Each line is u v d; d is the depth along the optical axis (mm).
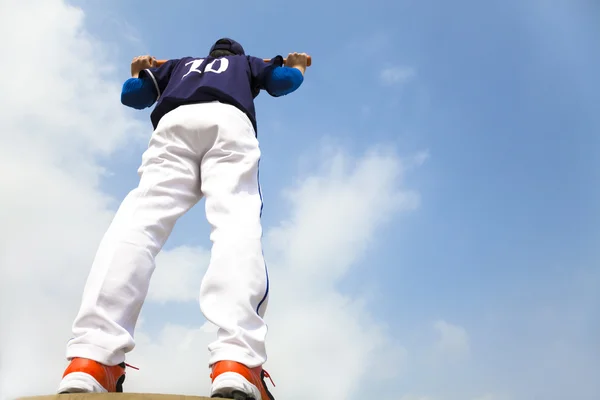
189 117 2113
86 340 1659
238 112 2180
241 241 1860
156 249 1947
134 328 1836
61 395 1417
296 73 2391
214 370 1634
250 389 1574
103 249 1857
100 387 1610
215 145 2076
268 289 1884
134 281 1827
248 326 1733
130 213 1951
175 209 2029
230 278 1782
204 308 1750
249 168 2051
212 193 1985
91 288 1772
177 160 2094
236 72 2346
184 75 2348
